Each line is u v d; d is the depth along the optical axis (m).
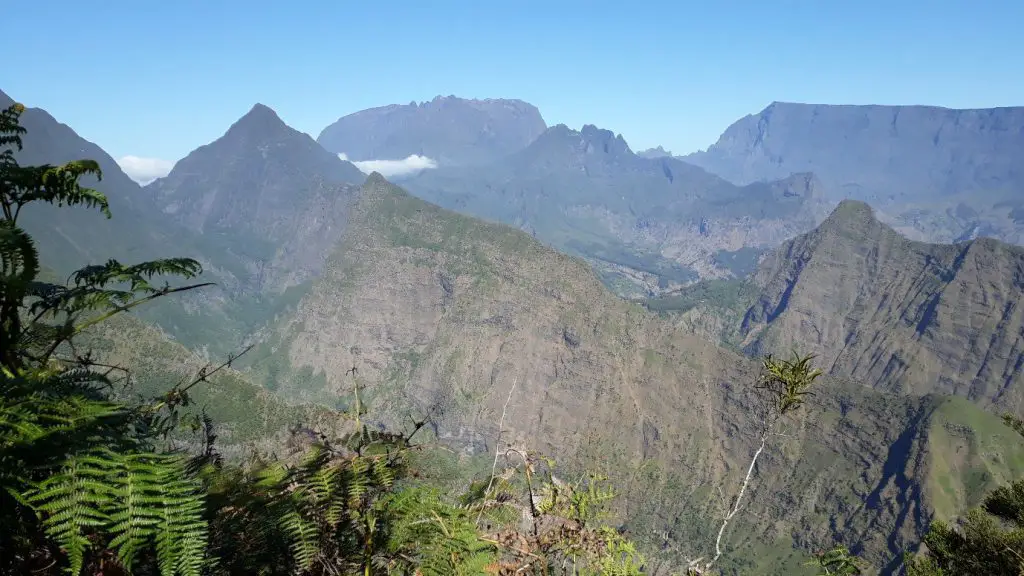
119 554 2.88
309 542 3.96
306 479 4.32
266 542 4.09
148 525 3.06
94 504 3.06
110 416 3.57
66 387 3.92
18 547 3.06
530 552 4.77
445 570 4.09
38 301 4.63
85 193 4.86
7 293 4.00
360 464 4.45
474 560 4.22
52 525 2.85
